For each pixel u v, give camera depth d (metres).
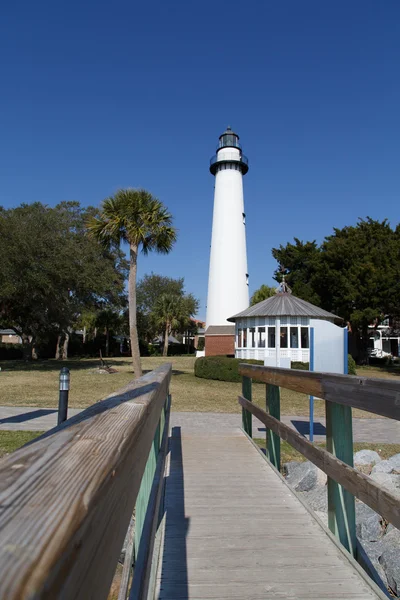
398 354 50.66
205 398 14.43
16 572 0.48
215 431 8.35
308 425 10.15
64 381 6.98
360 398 2.48
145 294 64.62
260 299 44.00
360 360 36.12
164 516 3.70
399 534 3.88
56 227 27.97
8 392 14.83
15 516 0.60
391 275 31.25
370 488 2.31
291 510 3.87
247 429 7.19
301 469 5.54
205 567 2.84
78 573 0.63
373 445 7.87
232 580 2.68
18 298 25.45
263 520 3.64
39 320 31.06
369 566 2.91
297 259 39.38
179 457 5.68
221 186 34.91
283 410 12.65
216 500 4.11
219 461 5.49
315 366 7.37
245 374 6.73
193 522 3.59
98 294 30.05
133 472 1.23
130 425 1.24
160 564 2.88
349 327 35.09
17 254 23.17
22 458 0.87
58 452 0.91
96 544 0.74
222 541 3.23
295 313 21.81
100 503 0.77
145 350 56.06
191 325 62.59
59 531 0.59
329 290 34.81
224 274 34.03
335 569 2.81
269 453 5.53
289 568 2.83
